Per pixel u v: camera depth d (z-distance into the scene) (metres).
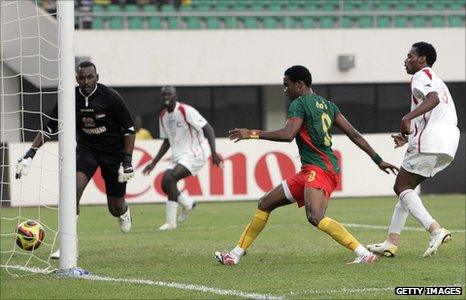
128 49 91.69
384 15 99.31
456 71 96.31
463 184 83.69
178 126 52.22
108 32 91.06
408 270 30.56
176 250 38.91
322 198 31.50
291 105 31.28
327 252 36.66
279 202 32.47
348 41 95.19
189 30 92.88
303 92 31.80
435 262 32.69
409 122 31.86
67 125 30.88
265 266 32.50
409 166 33.69
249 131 30.28
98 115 35.47
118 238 45.59
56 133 35.59
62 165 31.09
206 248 39.59
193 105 98.94
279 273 30.42
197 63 93.12
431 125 33.31
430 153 33.12
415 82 32.78
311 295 25.62
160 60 92.38
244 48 93.81
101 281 29.31
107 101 35.34
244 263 33.53
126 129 35.81
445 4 103.94
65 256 31.42
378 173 79.50
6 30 79.81
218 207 69.06
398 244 39.12
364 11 101.06
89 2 96.38
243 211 64.62
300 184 31.98
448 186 83.38
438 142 33.03
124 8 98.06
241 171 76.31
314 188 31.41
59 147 31.09
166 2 99.00
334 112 32.22
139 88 96.88
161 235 46.91
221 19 98.31
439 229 33.34
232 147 76.19
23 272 32.72
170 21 97.00
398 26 100.69
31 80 84.12
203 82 93.31
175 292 26.70
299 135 31.62
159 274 31.00
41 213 64.75
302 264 32.81
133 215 62.81
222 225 53.06
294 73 31.72
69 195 31.19
